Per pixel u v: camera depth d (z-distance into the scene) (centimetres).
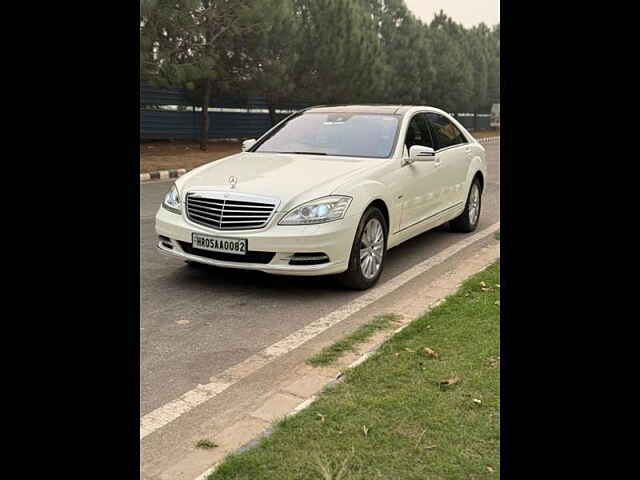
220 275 567
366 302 496
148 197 1088
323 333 429
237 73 1986
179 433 288
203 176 541
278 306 486
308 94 2341
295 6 2261
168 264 602
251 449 257
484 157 799
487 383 318
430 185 636
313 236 482
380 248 544
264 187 502
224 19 1792
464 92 3888
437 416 283
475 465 244
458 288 509
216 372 363
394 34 3294
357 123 626
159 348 400
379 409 291
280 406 305
